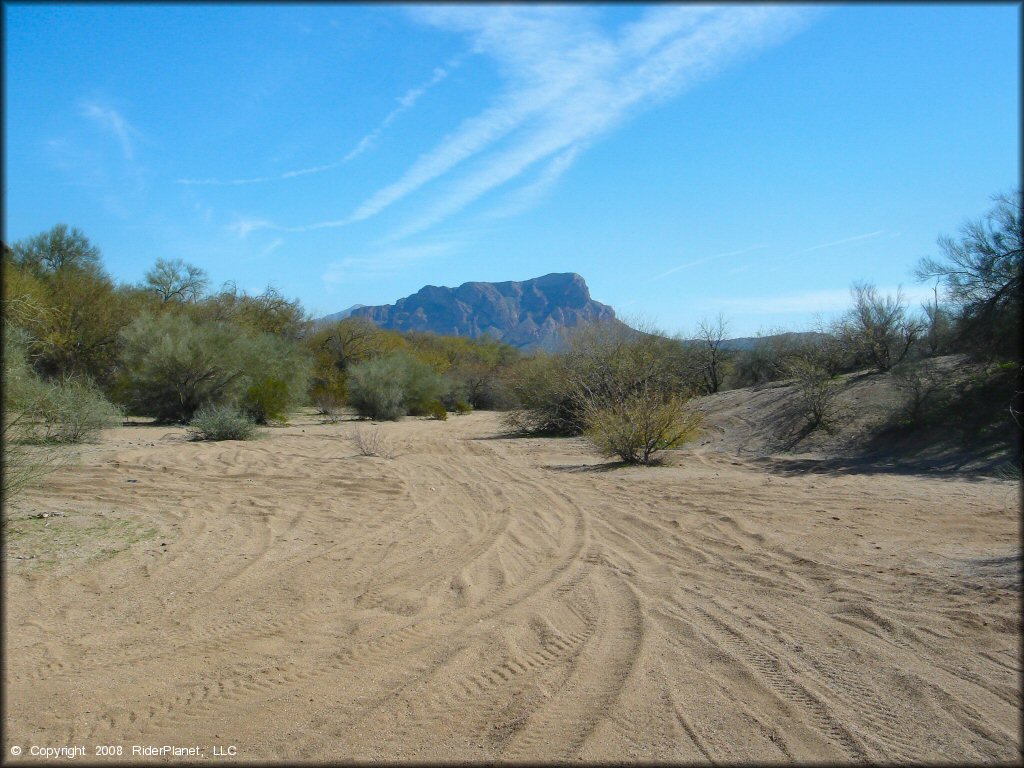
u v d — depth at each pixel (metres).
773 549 8.58
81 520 9.89
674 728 4.21
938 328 22.91
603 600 6.75
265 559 8.28
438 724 4.29
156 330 29.88
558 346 29.58
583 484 14.36
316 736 4.15
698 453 19.52
